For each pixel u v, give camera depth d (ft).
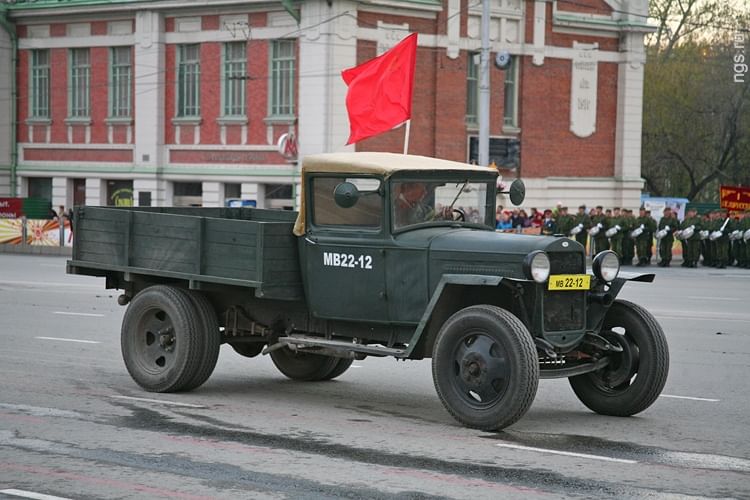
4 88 156.35
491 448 33.60
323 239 40.22
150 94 144.87
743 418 38.73
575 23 151.84
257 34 137.18
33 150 156.35
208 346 42.19
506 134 147.84
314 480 29.81
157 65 143.95
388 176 38.75
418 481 29.68
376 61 73.82
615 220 129.49
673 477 30.30
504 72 147.43
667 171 201.77
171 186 146.30
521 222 134.72
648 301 80.07
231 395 42.63
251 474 30.42
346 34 131.85
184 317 41.83
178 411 39.24
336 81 131.75
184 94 144.15
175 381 42.09
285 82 136.46
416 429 36.40
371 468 31.12
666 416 39.06
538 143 150.20
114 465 31.50
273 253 40.24
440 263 37.83
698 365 50.39
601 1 154.61
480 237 37.83
